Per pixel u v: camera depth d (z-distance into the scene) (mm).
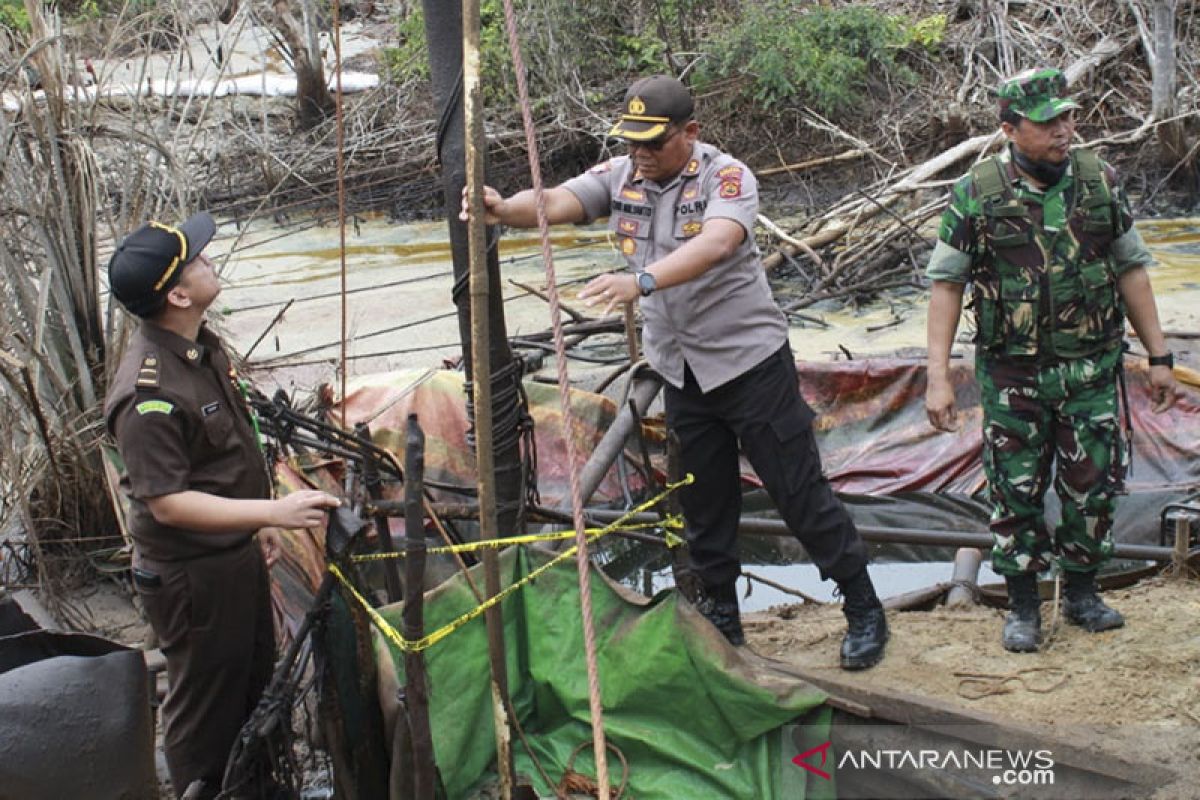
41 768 3607
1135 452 7059
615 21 16891
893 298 10609
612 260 12773
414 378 6750
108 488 5871
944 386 4121
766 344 4074
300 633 3543
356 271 12922
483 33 16484
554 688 4051
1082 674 4109
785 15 15680
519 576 4105
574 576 4047
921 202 12703
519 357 4406
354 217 15180
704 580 4391
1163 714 3844
